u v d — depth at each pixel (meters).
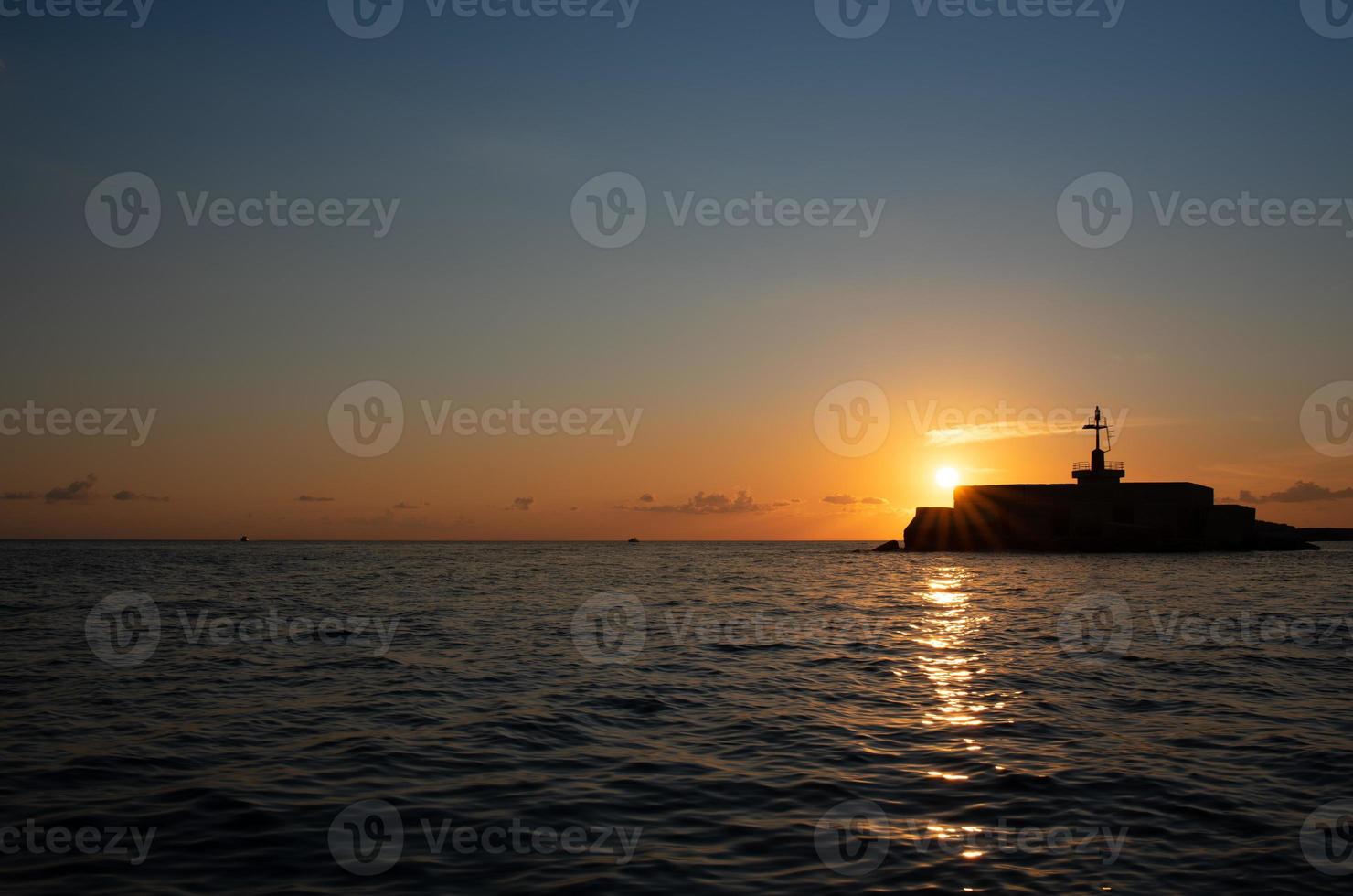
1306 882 8.59
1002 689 18.36
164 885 8.53
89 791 11.46
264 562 97.38
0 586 52.06
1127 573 62.81
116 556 121.31
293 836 9.90
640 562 101.81
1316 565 73.50
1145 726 14.98
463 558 120.31
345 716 15.96
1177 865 9.02
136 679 19.64
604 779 12.11
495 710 16.42
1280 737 14.16
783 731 14.82
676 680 19.66
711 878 8.76
